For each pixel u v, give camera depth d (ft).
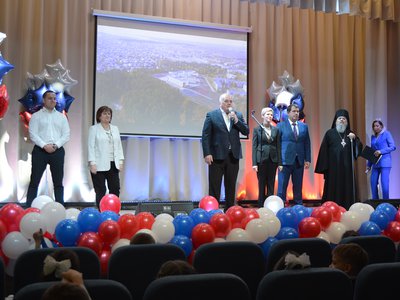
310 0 30.58
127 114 27.02
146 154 27.35
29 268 8.98
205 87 28.43
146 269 9.41
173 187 28.02
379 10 31.78
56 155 22.03
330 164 25.82
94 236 12.44
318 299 6.65
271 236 14.16
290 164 25.07
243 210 14.65
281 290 6.55
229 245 9.91
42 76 24.36
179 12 28.14
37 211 13.53
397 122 32.99
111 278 9.30
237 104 28.89
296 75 30.42
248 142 29.01
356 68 31.86
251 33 29.53
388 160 28.63
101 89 26.66
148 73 27.50
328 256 10.37
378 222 15.34
